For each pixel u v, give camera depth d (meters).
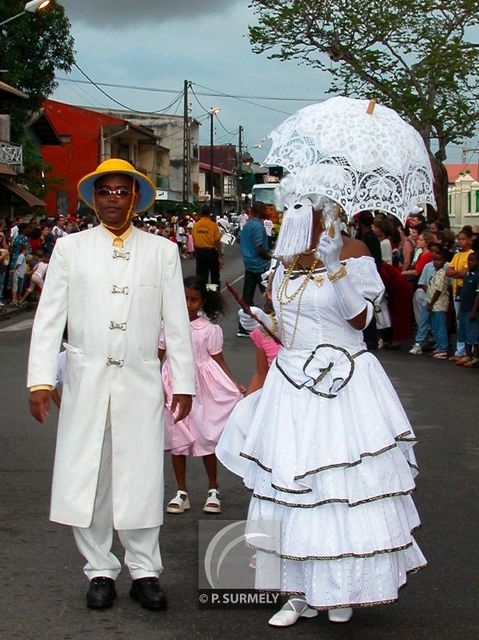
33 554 6.00
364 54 24.62
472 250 14.30
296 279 4.91
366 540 4.52
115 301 4.99
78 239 5.07
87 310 4.98
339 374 4.73
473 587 5.51
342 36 24.69
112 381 4.98
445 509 7.04
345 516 4.57
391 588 4.59
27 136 40.66
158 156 62.81
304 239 4.80
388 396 4.86
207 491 7.47
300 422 4.72
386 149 4.80
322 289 4.82
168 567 5.80
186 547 6.17
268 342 5.21
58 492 4.96
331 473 4.58
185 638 4.80
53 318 5.00
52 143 44.00
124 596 5.33
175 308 5.15
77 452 4.95
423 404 11.01
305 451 4.63
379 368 4.93
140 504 5.00
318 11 24.36
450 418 10.24
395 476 4.68
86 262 5.01
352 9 24.31
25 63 35.25
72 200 51.81
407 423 4.86
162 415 5.13
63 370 5.24
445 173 24.81
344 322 4.86
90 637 4.80
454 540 6.33
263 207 16.52
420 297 15.15
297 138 4.93
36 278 22.89
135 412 5.00
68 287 5.04
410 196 4.86
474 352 13.98
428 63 24.20
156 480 5.07
